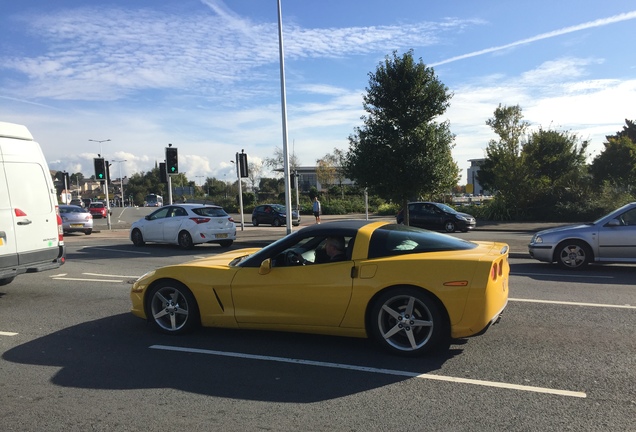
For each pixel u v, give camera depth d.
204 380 4.21
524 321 5.95
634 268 10.38
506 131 29.67
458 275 4.45
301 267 4.98
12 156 7.38
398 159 14.39
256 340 5.35
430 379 4.16
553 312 6.39
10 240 7.20
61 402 3.80
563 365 4.44
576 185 28.84
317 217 27.11
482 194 74.94
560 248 10.26
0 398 3.90
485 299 4.41
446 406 3.63
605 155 32.44
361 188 15.80
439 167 14.45
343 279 4.76
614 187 27.58
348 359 4.69
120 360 4.76
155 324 5.67
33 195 7.66
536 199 29.03
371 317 4.76
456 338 4.74
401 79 14.45
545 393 3.83
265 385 4.09
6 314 6.74
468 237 19.23
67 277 9.91
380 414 3.52
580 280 8.90
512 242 15.95
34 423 3.45
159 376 4.32
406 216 15.30
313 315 4.90
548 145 32.97
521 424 3.32
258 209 31.58
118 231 26.16
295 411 3.59
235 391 3.97
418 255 4.75
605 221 10.01
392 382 4.11
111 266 11.63
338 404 3.70
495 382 4.07
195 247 16.41
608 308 6.61
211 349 5.06
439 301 4.55
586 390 3.88
